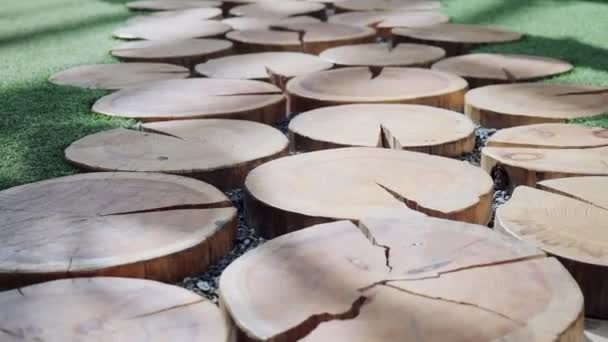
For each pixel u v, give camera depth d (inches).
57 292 41.0
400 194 50.3
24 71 83.0
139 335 36.9
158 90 73.2
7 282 43.6
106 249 45.3
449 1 125.6
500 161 56.2
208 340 36.5
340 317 37.9
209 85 74.7
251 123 64.3
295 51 92.0
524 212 48.7
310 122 64.2
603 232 46.4
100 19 113.0
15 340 36.6
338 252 43.0
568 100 69.6
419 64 83.1
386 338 36.2
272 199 50.1
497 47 90.8
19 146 61.1
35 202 50.1
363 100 69.2
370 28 100.8
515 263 42.3
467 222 49.2
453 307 38.6
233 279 41.1
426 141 59.7
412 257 42.6
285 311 38.2
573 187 51.5
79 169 56.7
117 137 61.6
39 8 123.7
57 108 70.0
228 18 116.4
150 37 97.0
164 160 56.7
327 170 54.0
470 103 69.1
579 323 38.4
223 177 55.9
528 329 36.8
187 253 45.6
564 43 92.3
